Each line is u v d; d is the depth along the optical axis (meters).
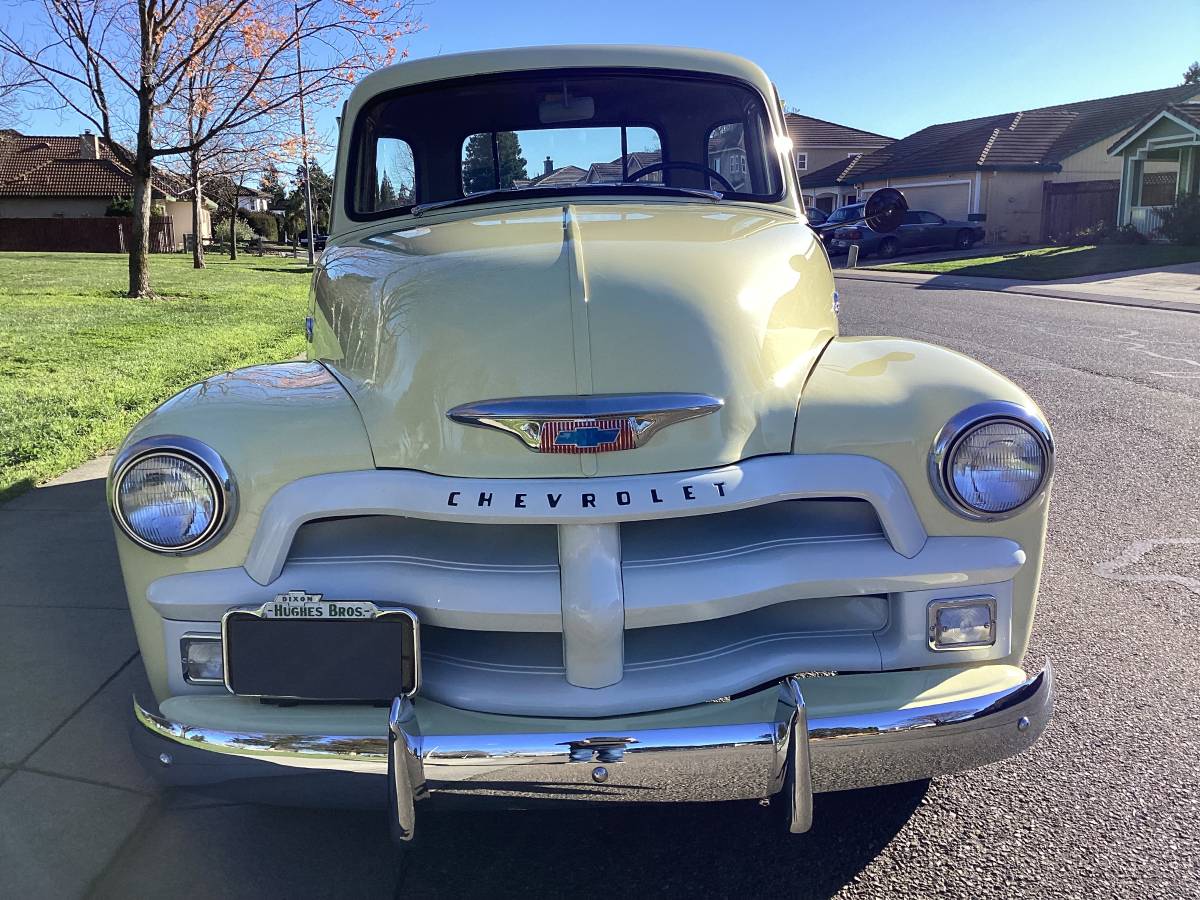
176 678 2.20
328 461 2.20
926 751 2.10
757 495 2.15
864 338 2.79
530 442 2.15
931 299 15.87
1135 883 2.32
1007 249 29.16
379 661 2.08
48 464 5.56
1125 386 8.15
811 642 2.22
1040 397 7.72
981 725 2.11
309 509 2.14
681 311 2.38
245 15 14.61
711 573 2.11
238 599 2.14
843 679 2.16
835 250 28.14
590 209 3.28
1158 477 5.61
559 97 3.77
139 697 2.26
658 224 3.01
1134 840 2.48
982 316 13.21
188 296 15.95
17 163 52.75
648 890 2.34
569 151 3.88
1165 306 14.24
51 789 2.68
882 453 2.23
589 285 2.43
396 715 1.98
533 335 2.31
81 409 6.72
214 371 8.16
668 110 3.81
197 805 2.64
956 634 2.23
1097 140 32.50
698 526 2.23
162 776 2.14
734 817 2.62
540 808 2.05
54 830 2.51
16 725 2.99
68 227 41.72
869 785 2.15
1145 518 4.93
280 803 2.15
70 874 2.35
